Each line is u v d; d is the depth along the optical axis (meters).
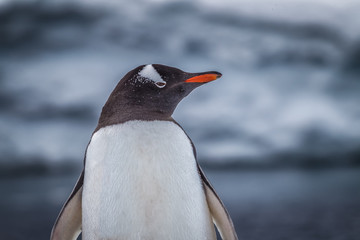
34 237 21.80
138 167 6.64
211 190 7.36
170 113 7.48
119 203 6.59
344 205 30.27
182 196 6.78
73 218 7.54
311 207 29.86
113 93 7.51
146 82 7.36
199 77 7.65
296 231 21.23
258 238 19.84
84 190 6.97
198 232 6.92
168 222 6.65
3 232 23.08
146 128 6.92
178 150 6.92
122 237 6.59
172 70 7.68
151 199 6.62
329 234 20.20
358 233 20.17
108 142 6.82
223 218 7.35
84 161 7.26
